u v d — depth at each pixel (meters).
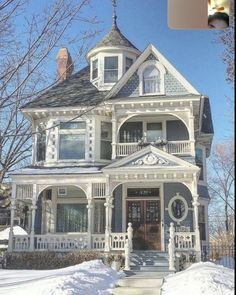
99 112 23.20
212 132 26.02
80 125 23.28
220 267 14.81
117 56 24.97
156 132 23.08
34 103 23.67
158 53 22.98
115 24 26.30
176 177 20.23
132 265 18.75
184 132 22.91
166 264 18.89
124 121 22.36
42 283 11.34
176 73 22.75
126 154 22.08
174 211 21.70
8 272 15.87
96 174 20.98
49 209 22.80
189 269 15.14
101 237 20.31
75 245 20.38
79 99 23.75
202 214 24.58
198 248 19.05
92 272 13.80
